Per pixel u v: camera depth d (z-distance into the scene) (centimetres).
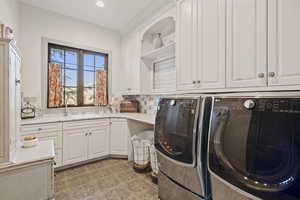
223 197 103
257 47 118
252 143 86
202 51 162
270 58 111
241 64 128
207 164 113
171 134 146
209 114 118
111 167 270
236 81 132
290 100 75
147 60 323
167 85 290
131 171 255
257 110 86
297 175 70
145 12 288
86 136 281
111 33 371
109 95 371
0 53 114
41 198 127
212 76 152
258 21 117
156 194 194
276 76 108
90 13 300
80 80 334
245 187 86
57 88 304
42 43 286
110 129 309
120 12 294
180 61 190
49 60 298
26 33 271
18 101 165
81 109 334
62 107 312
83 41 331
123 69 376
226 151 98
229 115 99
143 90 317
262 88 115
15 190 117
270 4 110
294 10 100
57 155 252
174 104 147
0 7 185
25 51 271
